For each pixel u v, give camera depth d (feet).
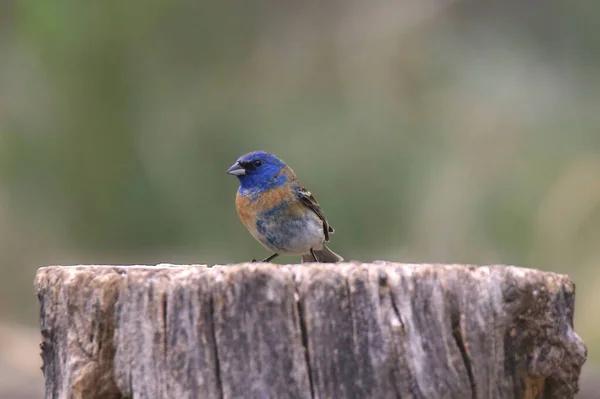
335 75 56.70
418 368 16.21
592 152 53.01
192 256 49.98
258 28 57.93
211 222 50.55
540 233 49.03
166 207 50.55
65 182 51.34
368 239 49.98
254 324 16.10
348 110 54.08
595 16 65.26
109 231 50.83
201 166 51.67
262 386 15.97
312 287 16.17
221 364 16.07
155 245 50.55
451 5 61.77
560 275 17.75
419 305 16.38
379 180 50.78
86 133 51.39
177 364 16.21
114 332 16.87
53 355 17.81
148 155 51.44
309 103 55.16
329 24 58.80
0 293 49.93
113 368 16.85
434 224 49.39
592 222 48.52
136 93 52.13
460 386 16.37
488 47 62.44
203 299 16.26
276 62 57.16
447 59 59.21
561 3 65.10
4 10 55.01
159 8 53.11
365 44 57.67
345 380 16.01
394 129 53.16
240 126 53.06
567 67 64.69
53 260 50.85
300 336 16.10
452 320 16.55
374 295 16.25
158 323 16.43
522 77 61.16
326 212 49.98
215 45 55.98
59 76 51.62
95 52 51.78
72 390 16.93
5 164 51.55
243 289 16.16
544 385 17.66
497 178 50.83
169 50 54.49
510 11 64.69
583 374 30.91
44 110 52.06
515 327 17.04
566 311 17.66
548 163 52.08
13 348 42.98
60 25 51.44
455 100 56.08
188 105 53.47
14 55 53.52
